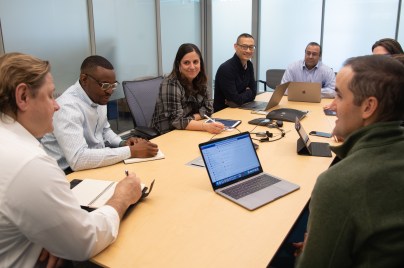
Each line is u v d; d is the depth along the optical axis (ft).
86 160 5.82
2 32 9.84
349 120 3.06
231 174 5.16
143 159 6.29
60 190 3.36
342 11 15.94
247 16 17.78
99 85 6.41
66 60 11.87
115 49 13.76
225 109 10.64
